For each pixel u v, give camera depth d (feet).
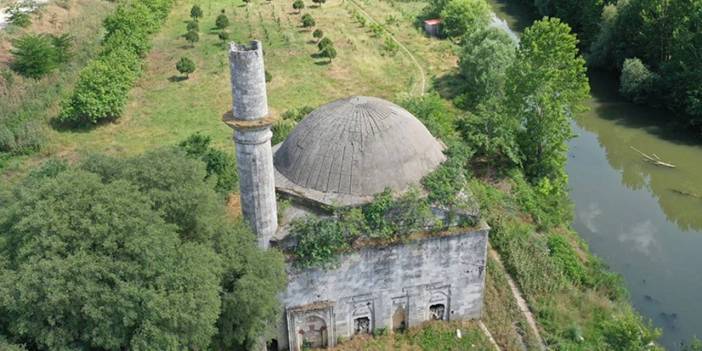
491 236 141.28
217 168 146.51
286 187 110.22
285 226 105.29
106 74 201.67
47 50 222.69
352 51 263.08
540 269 131.23
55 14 274.98
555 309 122.52
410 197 105.40
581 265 136.77
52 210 84.07
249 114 93.81
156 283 83.10
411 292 112.88
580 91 164.14
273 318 103.09
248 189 99.30
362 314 113.29
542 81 160.15
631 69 226.99
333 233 103.30
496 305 122.72
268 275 94.99
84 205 86.38
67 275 79.66
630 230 160.35
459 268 112.68
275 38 274.77
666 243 155.22
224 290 95.40
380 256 107.55
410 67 251.80
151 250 83.46
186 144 160.15
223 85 231.30
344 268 107.04
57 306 79.87
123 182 90.58
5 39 234.99
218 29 285.84
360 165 107.65
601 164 194.90
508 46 223.92
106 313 80.69
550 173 170.40
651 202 173.68
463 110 210.79
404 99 193.77
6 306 79.20
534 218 152.35
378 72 246.27
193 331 86.07
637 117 223.30
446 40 284.20
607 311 123.44
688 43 211.00
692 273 143.64
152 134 195.42
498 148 170.91
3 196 95.91
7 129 183.32
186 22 298.76
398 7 329.72
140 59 246.88
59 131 195.42
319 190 108.68
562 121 163.84
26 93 206.69
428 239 107.86
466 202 110.32
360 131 109.81
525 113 167.63
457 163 114.11
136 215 86.79
